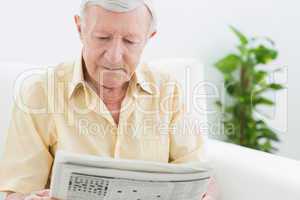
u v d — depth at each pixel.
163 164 0.84
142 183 0.84
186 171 0.86
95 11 0.93
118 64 0.97
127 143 1.10
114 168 0.82
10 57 1.51
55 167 0.80
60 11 1.60
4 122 1.16
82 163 0.80
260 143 2.32
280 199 1.08
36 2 1.54
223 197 1.21
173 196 0.90
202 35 2.09
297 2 2.38
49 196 0.89
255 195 1.14
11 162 1.02
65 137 1.05
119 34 0.94
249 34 2.29
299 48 2.40
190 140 1.17
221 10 2.15
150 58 1.89
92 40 0.96
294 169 1.13
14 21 1.50
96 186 0.83
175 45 1.99
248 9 2.26
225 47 2.21
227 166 1.21
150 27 1.01
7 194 1.02
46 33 1.58
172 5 1.94
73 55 1.66
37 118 1.04
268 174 1.12
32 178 1.02
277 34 2.36
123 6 0.91
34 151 1.03
